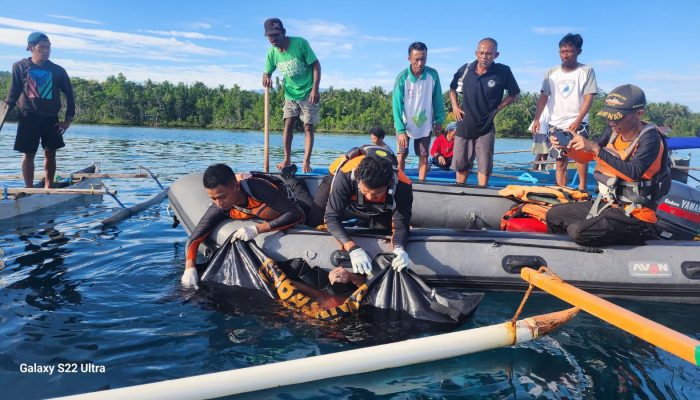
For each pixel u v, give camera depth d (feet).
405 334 9.95
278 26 19.12
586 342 9.80
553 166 28.60
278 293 11.26
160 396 6.97
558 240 12.66
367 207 11.62
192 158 50.06
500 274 12.19
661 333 7.43
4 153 47.24
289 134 21.24
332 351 9.19
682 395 8.03
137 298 11.28
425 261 12.14
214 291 11.64
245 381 7.45
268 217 12.78
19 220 18.98
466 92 18.20
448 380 8.41
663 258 12.18
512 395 8.00
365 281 11.59
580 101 18.58
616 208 11.85
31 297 11.20
